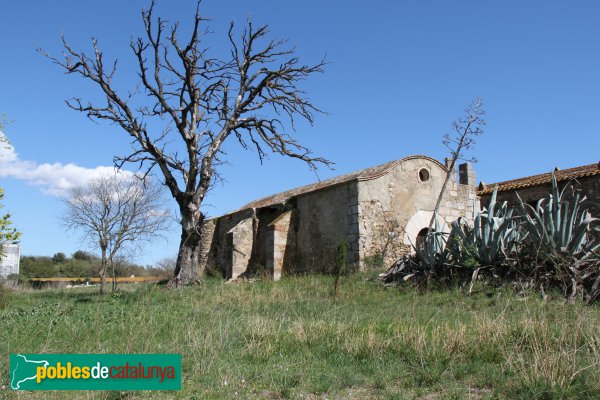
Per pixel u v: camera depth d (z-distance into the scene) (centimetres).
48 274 4653
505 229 1285
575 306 933
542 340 651
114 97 1723
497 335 680
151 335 827
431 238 1431
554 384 514
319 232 1948
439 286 1318
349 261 1783
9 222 1409
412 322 858
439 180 1969
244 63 1842
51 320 979
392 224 1830
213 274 2305
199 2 1686
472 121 1973
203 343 747
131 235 2270
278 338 789
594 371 542
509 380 557
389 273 1506
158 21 1716
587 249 1168
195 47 1759
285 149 1873
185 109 1742
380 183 1839
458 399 521
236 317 1026
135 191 2220
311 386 579
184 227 1747
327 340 757
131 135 1767
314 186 2277
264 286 1602
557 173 2105
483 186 2402
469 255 1299
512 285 1173
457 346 661
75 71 1694
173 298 1370
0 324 981
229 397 554
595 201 1808
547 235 1180
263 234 2222
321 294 1409
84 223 2277
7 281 2589
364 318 981
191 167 1753
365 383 590
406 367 630
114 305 1243
